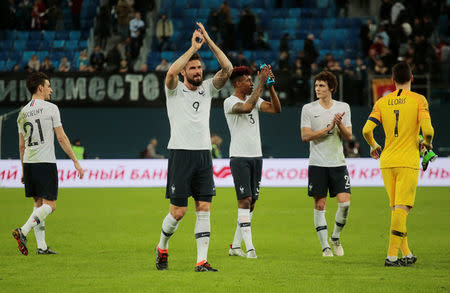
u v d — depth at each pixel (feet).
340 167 91.76
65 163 226.58
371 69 265.13
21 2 311.68
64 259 86.58
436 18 297.12
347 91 247.50
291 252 94.38
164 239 78.02
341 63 286.25
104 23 279.69
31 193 90.99
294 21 309.01
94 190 212.84
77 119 258.37
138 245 100.63
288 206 162.91
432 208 155.22
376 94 246.68
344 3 303.27
